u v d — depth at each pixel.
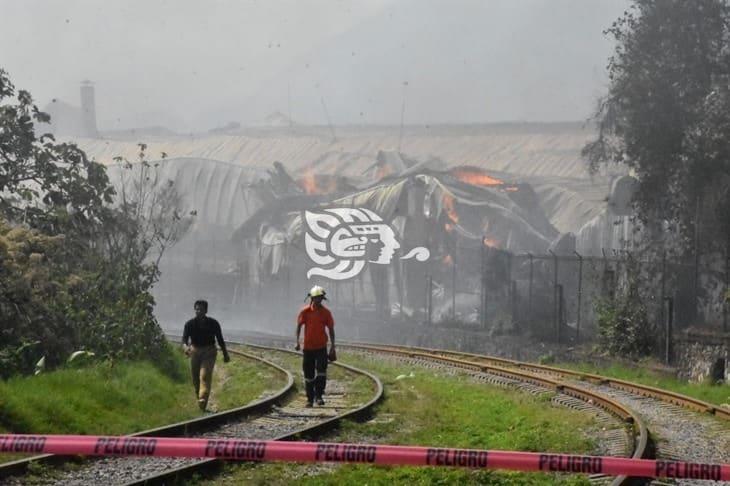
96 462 16.28
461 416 24.61
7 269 29.55
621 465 9.39
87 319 33.28
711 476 9.41
